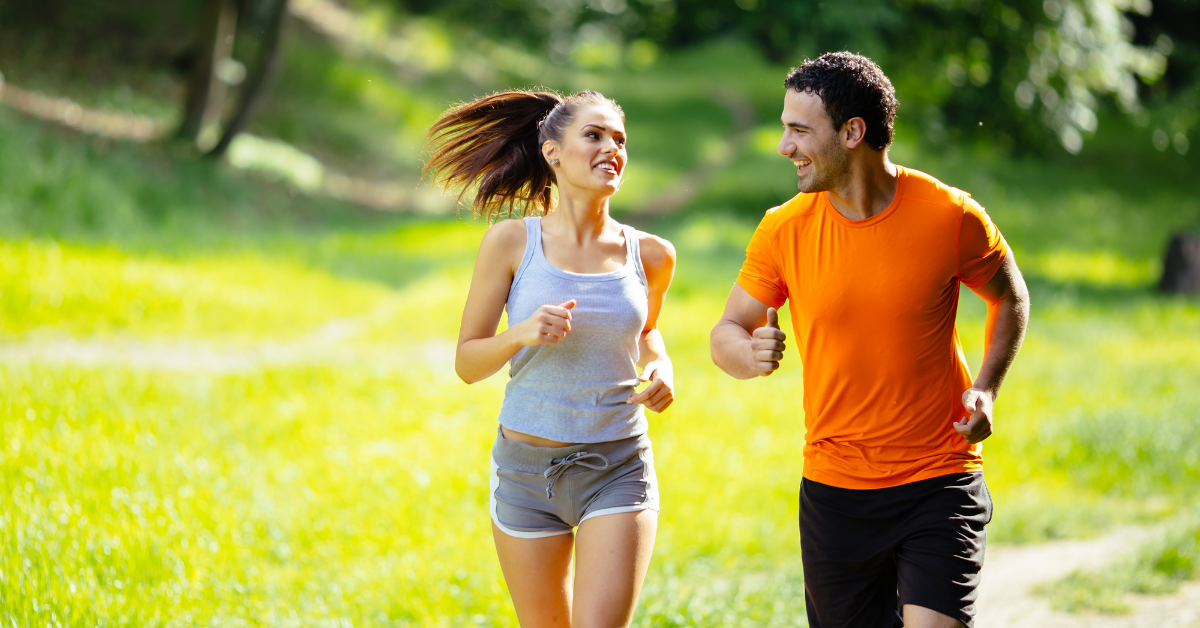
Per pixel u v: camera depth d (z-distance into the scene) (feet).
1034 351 70.59
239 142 135.23
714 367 62.13
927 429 18.86
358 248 106.32
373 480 36.50
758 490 40.29
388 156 162.50
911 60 125.08
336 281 87.76
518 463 19.80
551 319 17.83
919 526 18.60
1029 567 33.78
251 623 25.18
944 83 123.54
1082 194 168.45
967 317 82.17
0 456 32.96
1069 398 57.26
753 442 46.62
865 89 17.97
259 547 30.07
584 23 279.49
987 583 32.50
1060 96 118.93
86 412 39.63
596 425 19.56
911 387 18.80
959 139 133.69
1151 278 118.62
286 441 41.27
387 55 198.29
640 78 244.83
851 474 19.10
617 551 19.03
